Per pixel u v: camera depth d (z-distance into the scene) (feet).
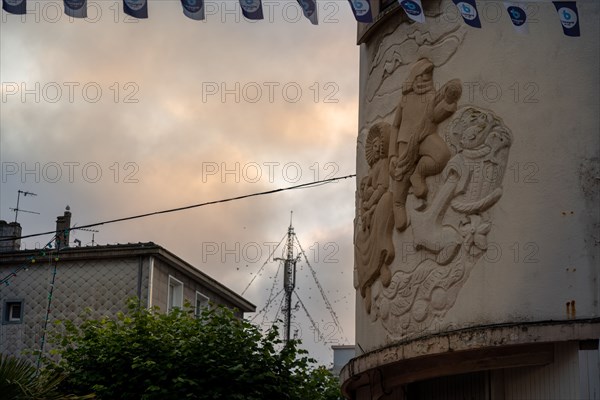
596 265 68.18
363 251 81.30
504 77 72.90
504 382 71.92
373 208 80.18
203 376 103.35
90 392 104.12
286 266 162.91
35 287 145.79
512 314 69.46
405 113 77.61
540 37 72.28
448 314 72.38
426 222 74.49
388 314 77.41
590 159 69.67
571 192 69.67
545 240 69.62
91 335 108.47
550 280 68.95
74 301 144.77
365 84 85.15
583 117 70.38
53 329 144.36
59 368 105.50
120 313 111.34
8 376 69.36
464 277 71.87
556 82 71.36
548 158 70.59
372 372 79.51
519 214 70.49
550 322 67.77
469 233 71.92
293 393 105.81
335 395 119.85
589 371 66.33
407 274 75.82
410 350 73.00
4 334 144.87
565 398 67.46
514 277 69.87
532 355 68.90
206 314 108.99
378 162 80.69
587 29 71.41
